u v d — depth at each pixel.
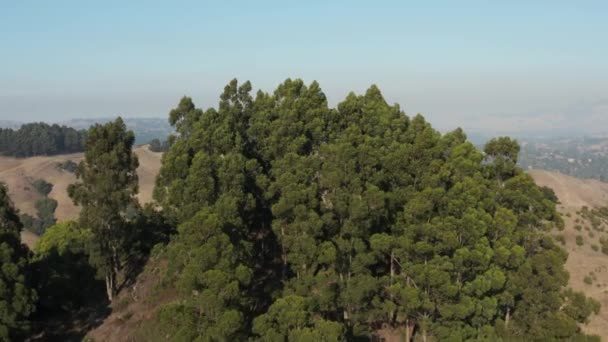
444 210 42.78
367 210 42.06
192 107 62.66
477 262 40.22
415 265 40.25
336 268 44.81
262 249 53.72
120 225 55.09
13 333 42.62
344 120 56.72
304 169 46.66
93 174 51.47
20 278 42.91
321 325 34.06
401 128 54.09
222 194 46.38
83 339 48.62
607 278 55.88
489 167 49.34
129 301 53.53
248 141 58.41
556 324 41.19
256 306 44.78
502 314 45.72
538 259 42.81
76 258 60.34
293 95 59.31
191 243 37.09
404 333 47.06
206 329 34.09
